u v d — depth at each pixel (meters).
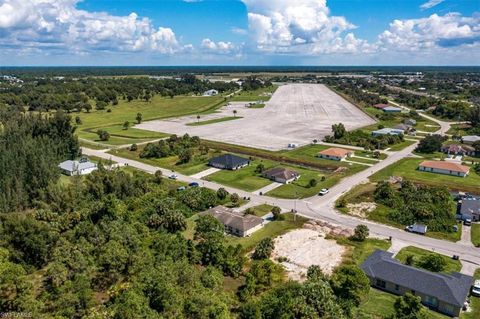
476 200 92.81
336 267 66.31
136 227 72.25
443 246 75.06
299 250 72.94
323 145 156.00
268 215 88.81
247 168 125.19
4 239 62.84
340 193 102.62
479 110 197.12
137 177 106.56
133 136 170.50
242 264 64.88
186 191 95.81
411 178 113.62
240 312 51.88
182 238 69.31
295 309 51.00
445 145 150.50
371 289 60.91
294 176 113.69
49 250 64.88
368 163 131.12
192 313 48.66
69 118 137.25
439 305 55.62
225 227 80.50
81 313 49.84
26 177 94.44
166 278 53.19
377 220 86.38
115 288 53.03
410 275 59.53
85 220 76.94
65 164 118.50
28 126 133.62
